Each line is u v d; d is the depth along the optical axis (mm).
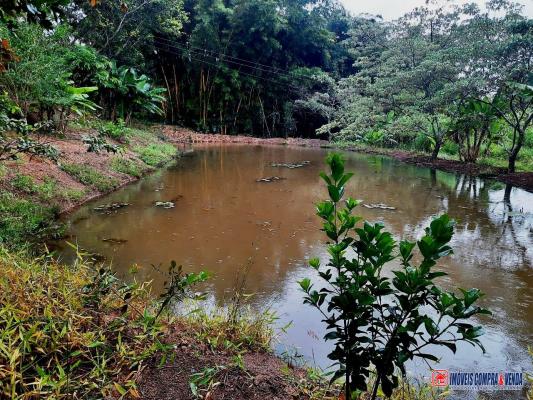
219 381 1885
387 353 1323
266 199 7801
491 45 10867
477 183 10062
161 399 1694
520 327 3283
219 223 6078
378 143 19016
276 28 23016
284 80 24219
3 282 2020
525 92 9641
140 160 11023
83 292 2191
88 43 15930
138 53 17984
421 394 2164
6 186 5910
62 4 2287
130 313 2273
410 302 1296
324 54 26172
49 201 6188
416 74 13297
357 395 1708
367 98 16406
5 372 1512
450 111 12797
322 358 2693
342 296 1342
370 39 21094
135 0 15898
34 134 8945
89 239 5156
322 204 1480
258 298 3648
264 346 2592
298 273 4266
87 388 1609
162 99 17297
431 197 8375
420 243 1241
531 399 2236
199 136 21188
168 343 2113
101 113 14961
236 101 23828
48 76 8523
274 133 24891
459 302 1242
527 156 13359
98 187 7676
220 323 2631
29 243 4410
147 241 5168
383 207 7395
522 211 7176
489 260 4809
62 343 1770
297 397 1913
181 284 2172
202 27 21812
